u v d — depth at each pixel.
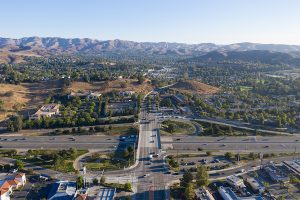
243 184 159.25
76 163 184.75
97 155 194.38
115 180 164.00
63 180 163.38
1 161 186.88
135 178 166.38
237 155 192.88
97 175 169.50
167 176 168.88
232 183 159.00
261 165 182.62
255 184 157.88
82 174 170.50
